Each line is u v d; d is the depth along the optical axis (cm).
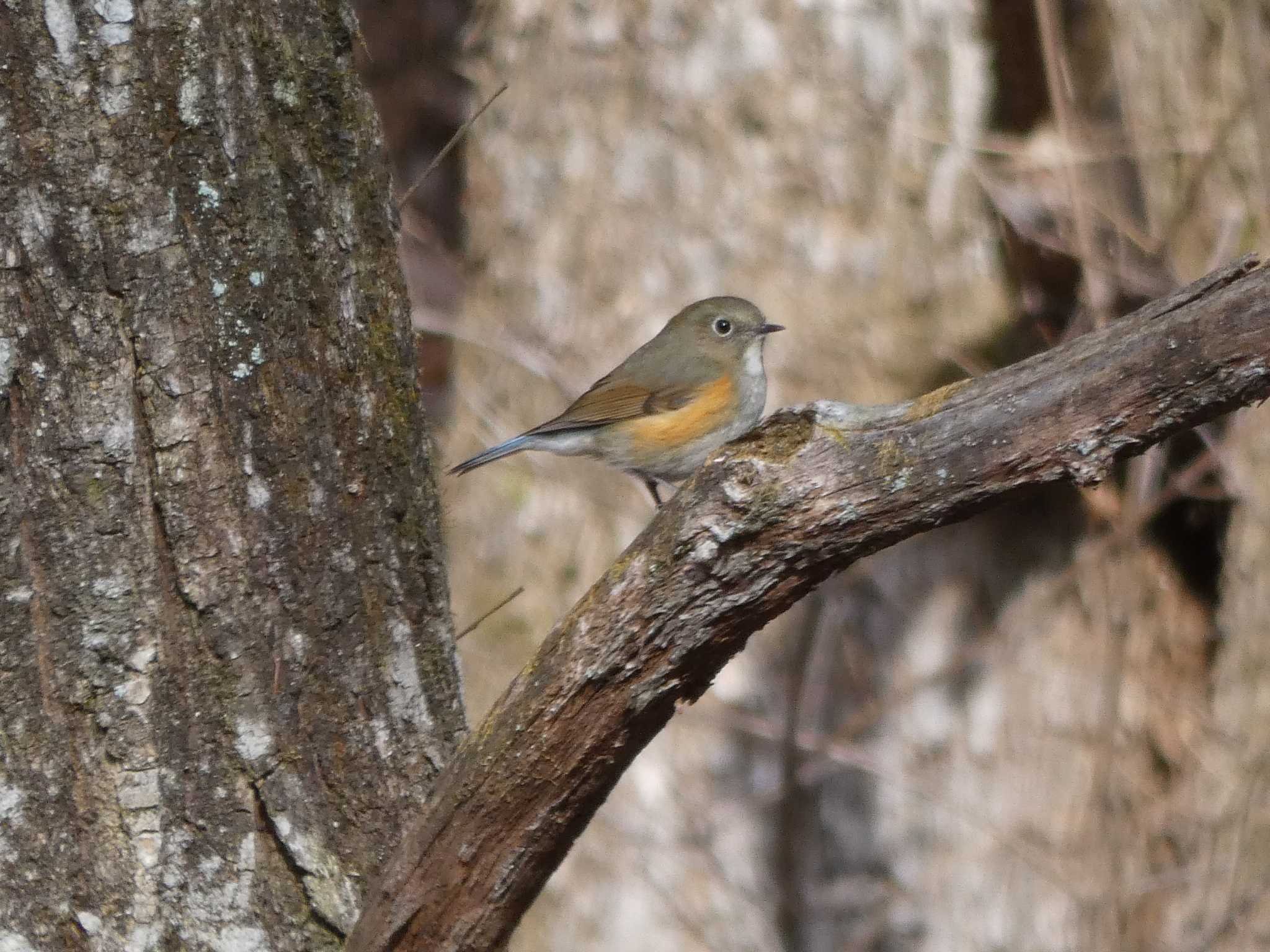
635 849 1202
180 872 426
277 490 444
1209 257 1136
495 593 1254
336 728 450
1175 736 1236
